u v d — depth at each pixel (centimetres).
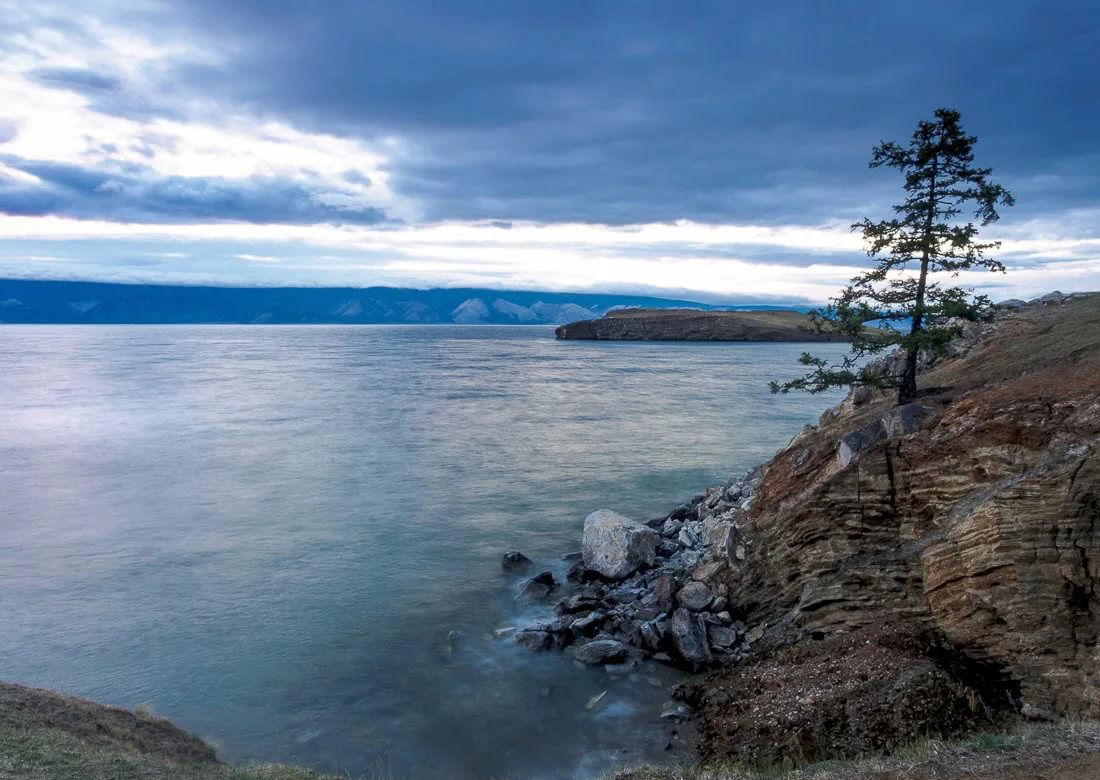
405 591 2575
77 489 4016
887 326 2339
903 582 1858
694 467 4534
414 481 4184
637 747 1605
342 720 1748
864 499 2011
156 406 7294
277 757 1602
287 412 6894
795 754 1401
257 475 4344
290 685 1922
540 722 1723
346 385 9469
